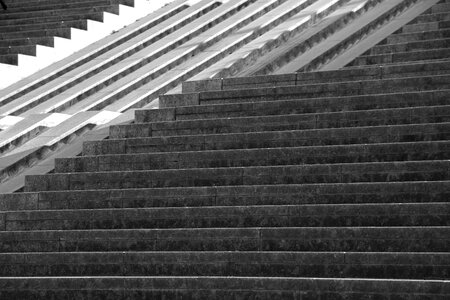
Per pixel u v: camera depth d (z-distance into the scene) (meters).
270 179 12.27
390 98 13.06
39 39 21.48
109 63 20.12
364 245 10.71
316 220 11.31
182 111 14.47
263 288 10.30
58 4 23.88
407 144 11.96
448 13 16.64
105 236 12.04
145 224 12.22
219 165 12.95
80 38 21.94
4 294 11.42
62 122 15.82
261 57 16.94
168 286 10.74
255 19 20.56
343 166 11.89
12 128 16.03
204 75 16.28
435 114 12.48
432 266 10.07
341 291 9.95
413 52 15.11
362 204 11.13
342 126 12.93
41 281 11.30
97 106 17.42
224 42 18.92
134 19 23.11
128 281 10.93
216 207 11.86
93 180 13.37
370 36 16.61
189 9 22.59
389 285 9.76
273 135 13.00
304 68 15.66
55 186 13.59
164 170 12.93
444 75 13.27
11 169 14.60
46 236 12.34
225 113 14.10
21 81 20.20
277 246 11.12
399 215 10.91
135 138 13.99
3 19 23.91
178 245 11.62
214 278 10.54
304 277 10.55
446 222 10.71
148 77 18.31
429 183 11.16
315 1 20.20
